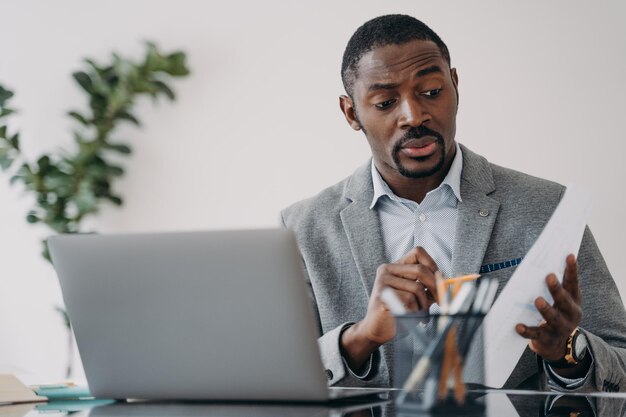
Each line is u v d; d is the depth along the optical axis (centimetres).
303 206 183
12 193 318
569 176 274
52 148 319
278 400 107
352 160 297
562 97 275
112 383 114
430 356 86
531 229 163
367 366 135
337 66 299
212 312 104
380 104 165
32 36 323
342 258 171
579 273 157
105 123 308
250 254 100
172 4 314
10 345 315
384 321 126
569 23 275
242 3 308
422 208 171
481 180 170
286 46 304
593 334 144
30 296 316
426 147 164
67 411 107
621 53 271
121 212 314
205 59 311
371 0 295
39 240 315
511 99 279
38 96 321
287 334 101
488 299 85
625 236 268
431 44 164
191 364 108
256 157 305
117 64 308
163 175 312
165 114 312
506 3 280
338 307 169
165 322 107
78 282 111
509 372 116
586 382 126
